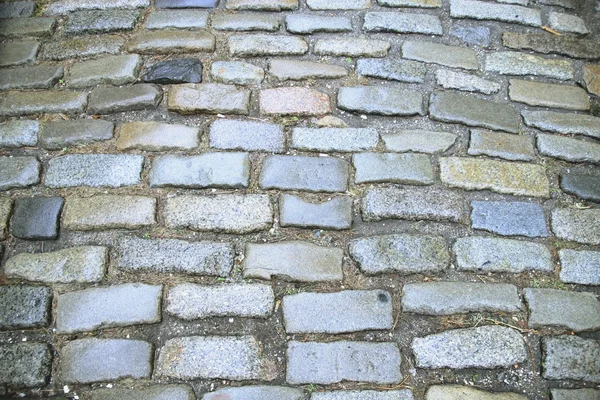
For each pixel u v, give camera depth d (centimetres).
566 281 214
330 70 272
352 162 240
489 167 242
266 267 211
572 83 279
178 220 221
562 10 315
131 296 203
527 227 226
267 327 199
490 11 308
